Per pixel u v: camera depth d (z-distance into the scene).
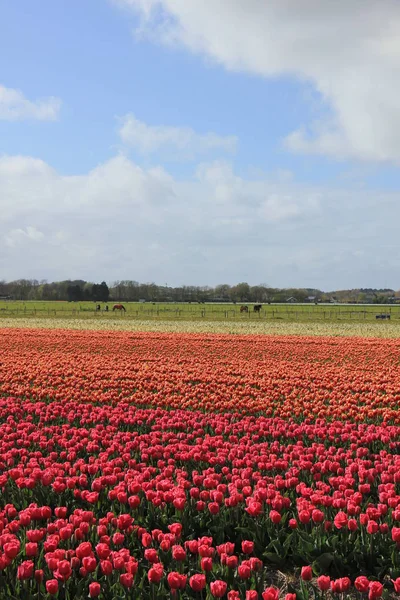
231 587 6.66
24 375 22.42
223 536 8.16
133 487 8.79
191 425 14.38
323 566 7.37
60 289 192.62
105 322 63.09
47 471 9.98
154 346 34.88
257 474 9.70
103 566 6.47
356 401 17.17
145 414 14.89
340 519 7.68
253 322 64.31
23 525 8.24
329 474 10.31
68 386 20.25
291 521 7.96
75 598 6.39
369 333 48.16
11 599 6.33
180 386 20.11
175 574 6.21
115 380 21.91
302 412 16.11
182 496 8.52
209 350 33.31
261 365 26.39
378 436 12.48
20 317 72.88
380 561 7.39
